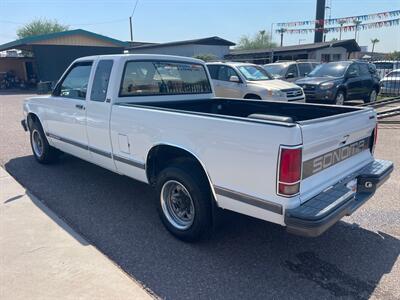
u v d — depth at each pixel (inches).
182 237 145.4
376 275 124.9
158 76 192.7
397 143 311.7
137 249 141.3
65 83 213.8
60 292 112.4
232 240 148.6
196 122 130.0
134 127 157.6
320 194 121.2
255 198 116.6
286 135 106.5
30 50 1243.2
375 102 562.3
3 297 110.0
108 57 179.5
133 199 191.2
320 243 146.3
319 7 1186.0
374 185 139.4
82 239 145.7
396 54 1882.4
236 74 436.1
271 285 119.7
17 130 389.7
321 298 113.3
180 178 138.7
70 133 209.3
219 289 117.6
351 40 1248.2
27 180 219.8
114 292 112.7
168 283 120.4
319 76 539.5
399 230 157.0
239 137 117.2
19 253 134.2
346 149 137.8
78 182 216.4
